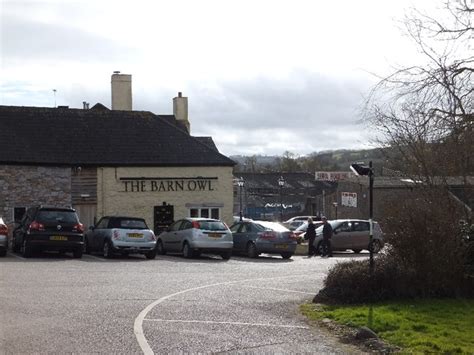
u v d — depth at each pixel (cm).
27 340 820
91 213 2892
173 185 3041
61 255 2244
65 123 3033
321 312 1072
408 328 912
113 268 1784
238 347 812
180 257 2350
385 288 1173
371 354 788
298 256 2645
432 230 1178
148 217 2986
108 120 3131
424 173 1315
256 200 7325
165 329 914
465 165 1277
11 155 2753
